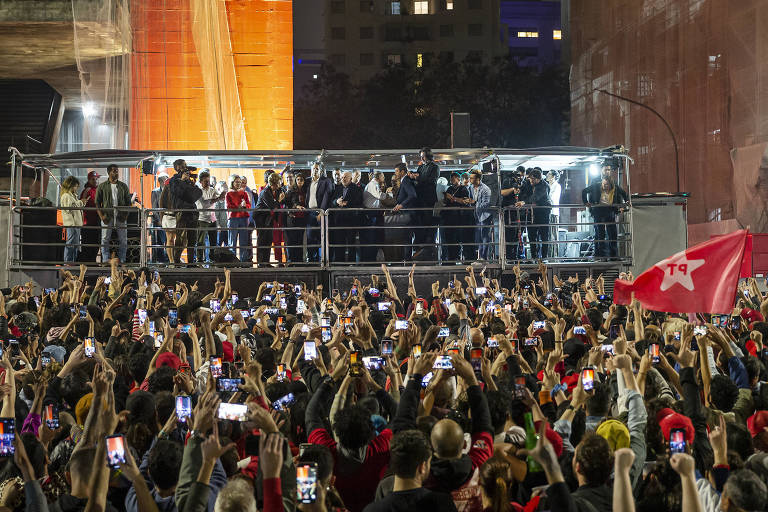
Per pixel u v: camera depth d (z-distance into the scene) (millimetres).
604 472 4176
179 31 27203
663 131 37812
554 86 61438
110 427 4449
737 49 32062
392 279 17109
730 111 32969
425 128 61531
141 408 5344
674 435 4270
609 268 17797
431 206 17438
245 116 31062
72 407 6188
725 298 8445
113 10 26141
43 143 33156
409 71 63844
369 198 17625
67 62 30125
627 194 18125
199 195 17266
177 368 6789
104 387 4453
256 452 5234
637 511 4246
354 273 17109
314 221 17688
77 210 17281
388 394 5672
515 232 18484
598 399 5609
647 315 10898
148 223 18297
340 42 94625
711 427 5691
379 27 94312
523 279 15227
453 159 18891
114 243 17625
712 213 33844
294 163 19125
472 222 18203
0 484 4617
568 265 17672
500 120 60750
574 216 33938
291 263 17219
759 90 30578
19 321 10328
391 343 6395
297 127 64250
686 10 35562
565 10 68438
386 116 62406
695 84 35062
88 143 28578
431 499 4051
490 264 17359
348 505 4879
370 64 94312
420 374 5211
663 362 6305
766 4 30375
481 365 5793
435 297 12906
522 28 109875
